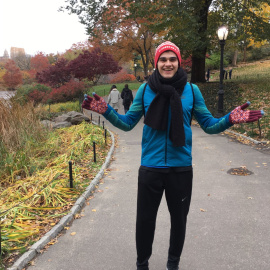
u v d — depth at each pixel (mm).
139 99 2496
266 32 18391
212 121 2412
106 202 4824
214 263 3039
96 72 36750
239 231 3691
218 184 5461
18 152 6891
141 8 15383
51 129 10305
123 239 3611
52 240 3602
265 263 3008
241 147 8172
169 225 3918
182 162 2400
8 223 3885
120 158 7691
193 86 2461
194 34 15898
